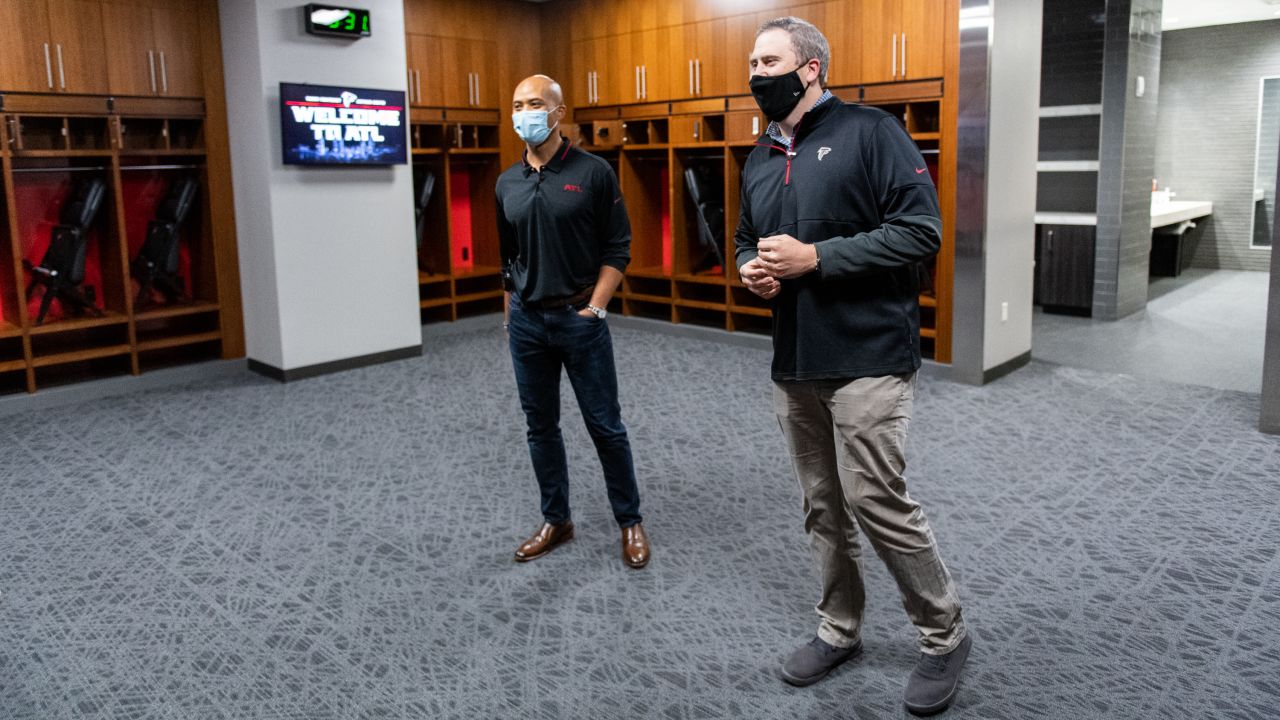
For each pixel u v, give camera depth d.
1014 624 2.58
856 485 2.03
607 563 3.07
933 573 2.09
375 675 2.39
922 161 1.95
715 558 3.09
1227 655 2.39
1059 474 3.85
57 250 5.39
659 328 7.46
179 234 5.89
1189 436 4.35
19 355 5.61
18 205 5.62
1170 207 9.45
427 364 6.36
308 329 5.98
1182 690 2.22
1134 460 4.02
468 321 7.64
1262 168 10.01
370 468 4.13
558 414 3.06
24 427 4.87
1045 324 7.42
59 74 5.25
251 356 6.18
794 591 2.84
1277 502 3.48
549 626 2.64
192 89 5.82
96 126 5.71
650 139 7.30
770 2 6.28
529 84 2.71
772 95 1.98
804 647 2.36
